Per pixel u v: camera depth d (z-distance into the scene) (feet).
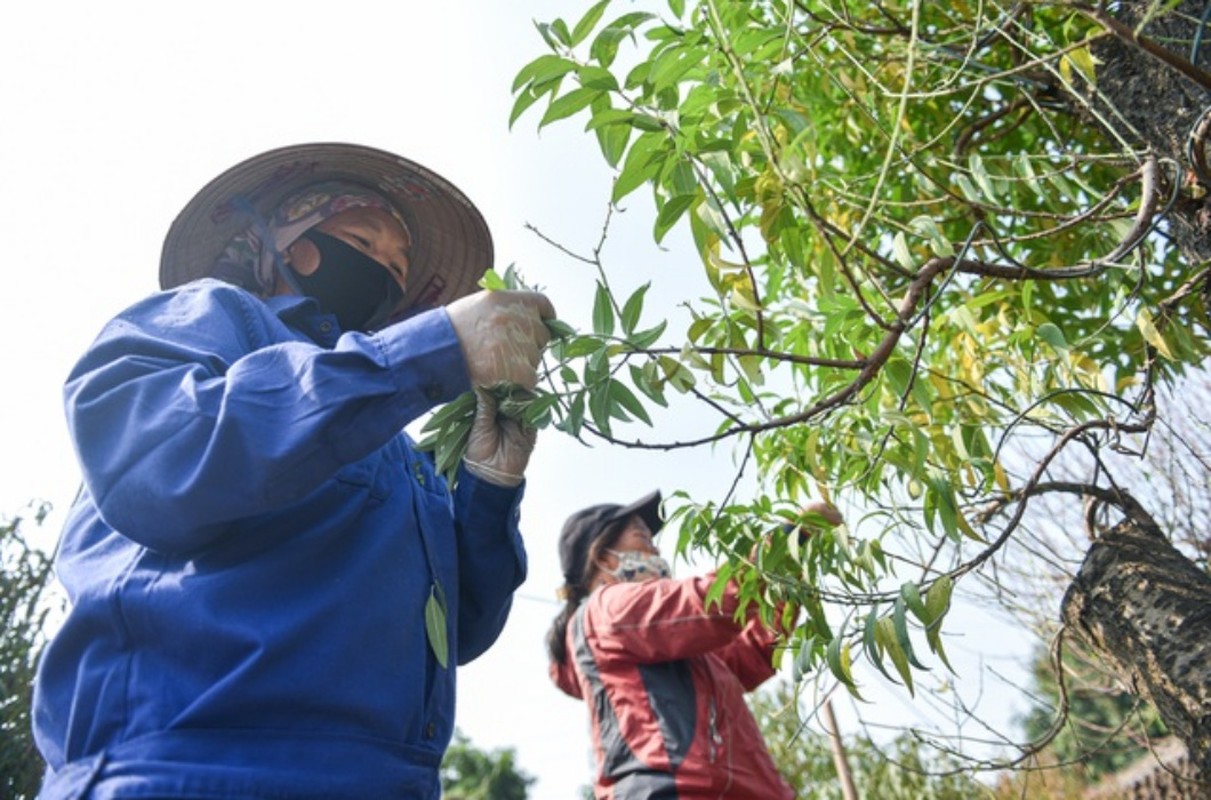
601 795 9.61
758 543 6.40
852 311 5.67
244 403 4.62
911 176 9.05
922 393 5.53
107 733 4.53
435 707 5.28
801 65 7.92
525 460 6.17
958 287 9.37
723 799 9.18
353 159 7.02
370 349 4.83
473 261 8.00
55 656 4.80
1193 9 6.23
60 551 5.16
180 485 4.53
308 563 4.93
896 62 8.04
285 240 6.61
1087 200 8.86
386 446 5.75
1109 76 6.71
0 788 10.70
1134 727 10.13
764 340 5.65
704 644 9.30
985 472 6.33
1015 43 6.22
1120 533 6.73
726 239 5.01
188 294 5.56
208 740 4.43
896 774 15.12
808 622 6.24
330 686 4.67
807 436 6.72
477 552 6.09
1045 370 7.03
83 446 4.77
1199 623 6.08
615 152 5.15
